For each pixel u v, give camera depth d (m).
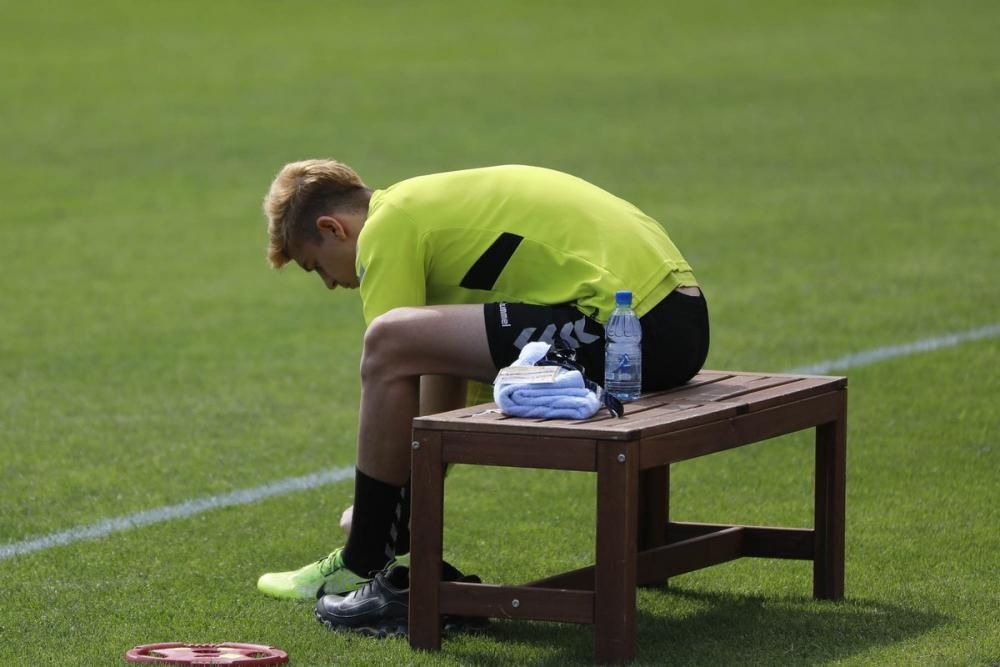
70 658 14.73
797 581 17.48
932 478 21.97
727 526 17.42
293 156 62.88
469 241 16.09
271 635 15.52
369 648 15.01
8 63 87.94
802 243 44.31
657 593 17.12
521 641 15.33
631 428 13.80
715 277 40.16
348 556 16.61
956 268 40.03
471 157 61.59
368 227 16.25
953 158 58.22
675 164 59.16
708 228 47.16
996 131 63.72
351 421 27.11
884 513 20.11
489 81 81.25
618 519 13.84
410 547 14.79
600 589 14.04
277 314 37.88
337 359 32.69
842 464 16.64
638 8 107.19
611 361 15.40
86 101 76.75
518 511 20.98
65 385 30.20
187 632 15.67
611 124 68.69
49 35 97.56
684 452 14.48
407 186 16.48
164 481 22.91
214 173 59.91
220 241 47.94
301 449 25.02
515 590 14.42
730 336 33.25
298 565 18.44
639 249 16.03
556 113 71.88
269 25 101.62
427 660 14.54
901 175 55.22
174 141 66.56
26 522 20.56
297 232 17.19
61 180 58.88
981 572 17.39
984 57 84.81
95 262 44.84
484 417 14.55
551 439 13.96
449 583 14.69
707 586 17.38
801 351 31.52
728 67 84.62
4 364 32.28
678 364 16.03
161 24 101.75
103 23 101.75
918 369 29.47
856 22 99.44
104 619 16.17
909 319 34.31
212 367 31.88
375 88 79.50
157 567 18.34
